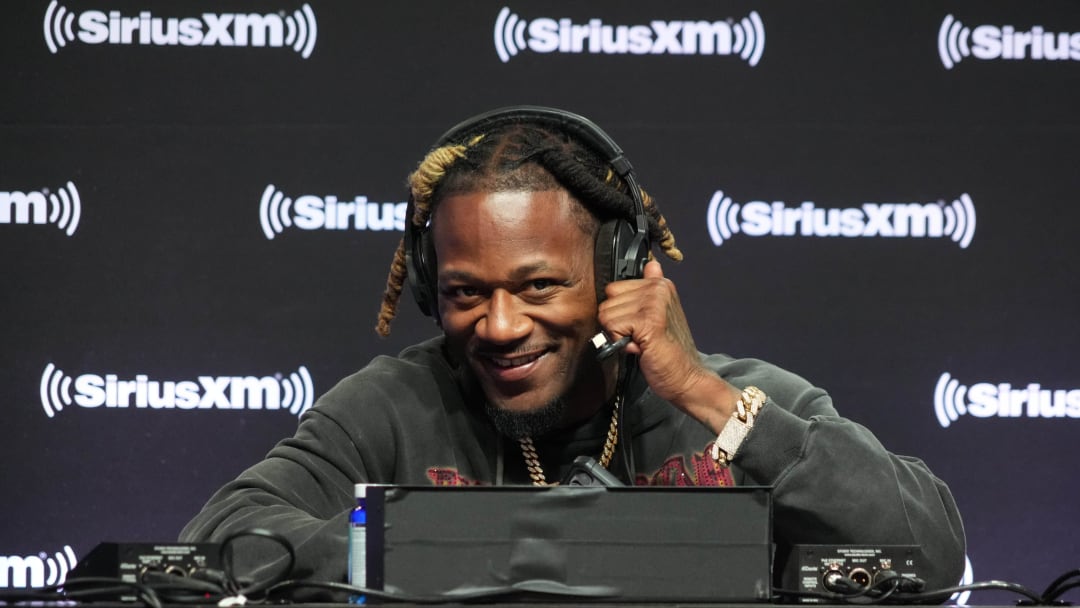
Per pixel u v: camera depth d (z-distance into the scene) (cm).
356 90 962
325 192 955
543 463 544
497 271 475
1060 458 939
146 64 953
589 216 492
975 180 957
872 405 945
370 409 559
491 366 499
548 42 969
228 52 957
